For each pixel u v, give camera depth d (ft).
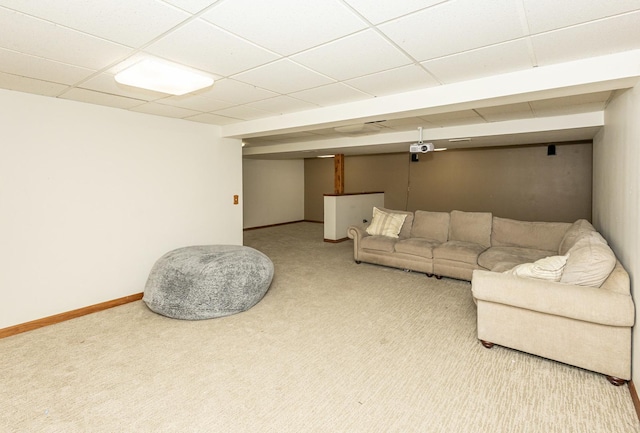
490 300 8.35
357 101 10.75
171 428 5.87
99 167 11.32
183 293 10.37
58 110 10.32
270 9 5.12
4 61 7.25
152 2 4.91
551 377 7.38
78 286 10.96
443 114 12.97
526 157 22.35
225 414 6.23
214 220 15.12
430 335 9.48
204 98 10.38
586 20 5.51
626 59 6.77
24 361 8.07
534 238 13.80
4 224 9.42
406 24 5.65
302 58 7.15
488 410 6.33
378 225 17.69
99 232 11.42
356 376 7.47
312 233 27.89
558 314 7.43
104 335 9.48
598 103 10.98
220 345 8.89
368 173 30.09
